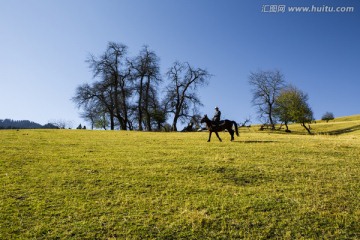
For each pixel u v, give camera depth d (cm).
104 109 6569
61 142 2622
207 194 1319
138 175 1553
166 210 1166
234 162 1816
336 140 2956
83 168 1664
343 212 1155
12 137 2866
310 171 1653
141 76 6475
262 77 8300
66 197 1265
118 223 1070
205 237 1007
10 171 1586
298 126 9975
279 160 1888
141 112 6638
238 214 1140
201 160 1864
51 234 1001
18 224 1051
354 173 1625
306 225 1075
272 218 1113
